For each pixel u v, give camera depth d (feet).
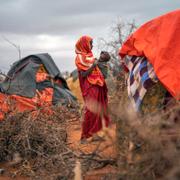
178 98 17.20
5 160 24.45
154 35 20.76
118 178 14.69
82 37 27.27
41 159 20.65
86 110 25.66
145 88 19.84
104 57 27.17
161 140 13.50
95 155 17.53
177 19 20.06
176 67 19.34
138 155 14.33
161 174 13.58
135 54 21.20
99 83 26.45
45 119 26.04
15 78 37.68
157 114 14.93
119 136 15.34
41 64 41.29
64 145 20.74
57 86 41.39
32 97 34.60
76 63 27.07
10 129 24.38
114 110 14.37
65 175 17.75
